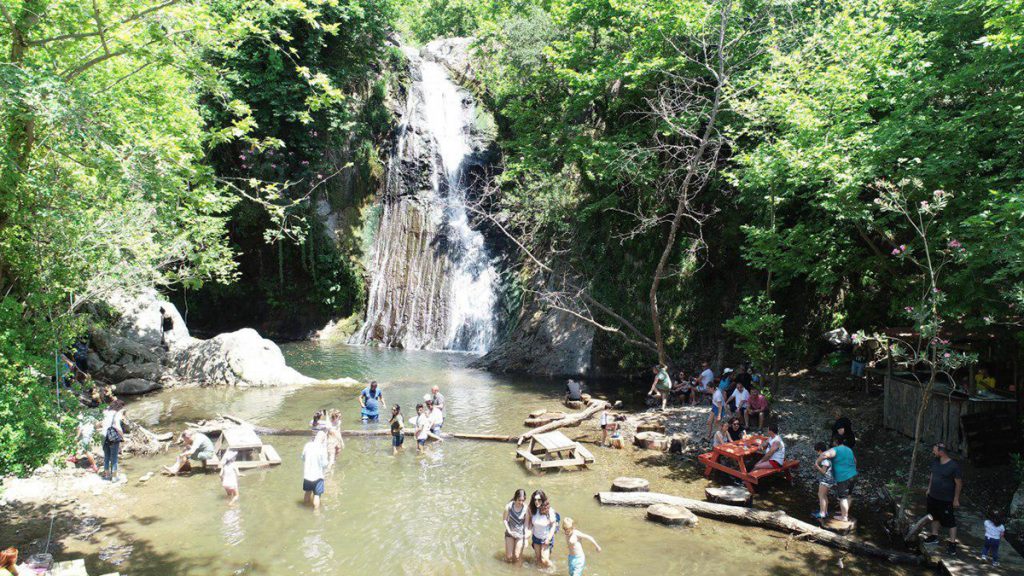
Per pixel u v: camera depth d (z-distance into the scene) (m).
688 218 25.86
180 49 11.07
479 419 18.73
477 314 32.16
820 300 23.67
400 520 11.55
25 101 7.86
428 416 16.69
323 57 32.41
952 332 13.76
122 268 13.62
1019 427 13.12
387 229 36.25
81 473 13.70
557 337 26.47
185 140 13.56
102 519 11.51
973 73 12.37
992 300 11.79
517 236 32.41
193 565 9.77
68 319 11.73
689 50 20.48
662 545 10.51
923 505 11.59
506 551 10.09
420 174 36.28
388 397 21.48
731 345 24.47
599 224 27.62
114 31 10.12
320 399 21.11
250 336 24.33
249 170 32.34
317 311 35.88
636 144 21.52
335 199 35.47
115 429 13.53
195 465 14.70
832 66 15.52
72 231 10.95
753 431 16.38
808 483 13.40
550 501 12.48
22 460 8.68
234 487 12.45
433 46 41.19
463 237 34.09
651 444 16.03
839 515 11.55
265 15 12.69
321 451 12.33
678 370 24.03
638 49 20.95
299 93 30.48
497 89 31.69
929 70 14.44
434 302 33.47
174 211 11.13
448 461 14.99
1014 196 9.49
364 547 10.45
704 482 13.51
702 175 22.80
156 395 21.80
